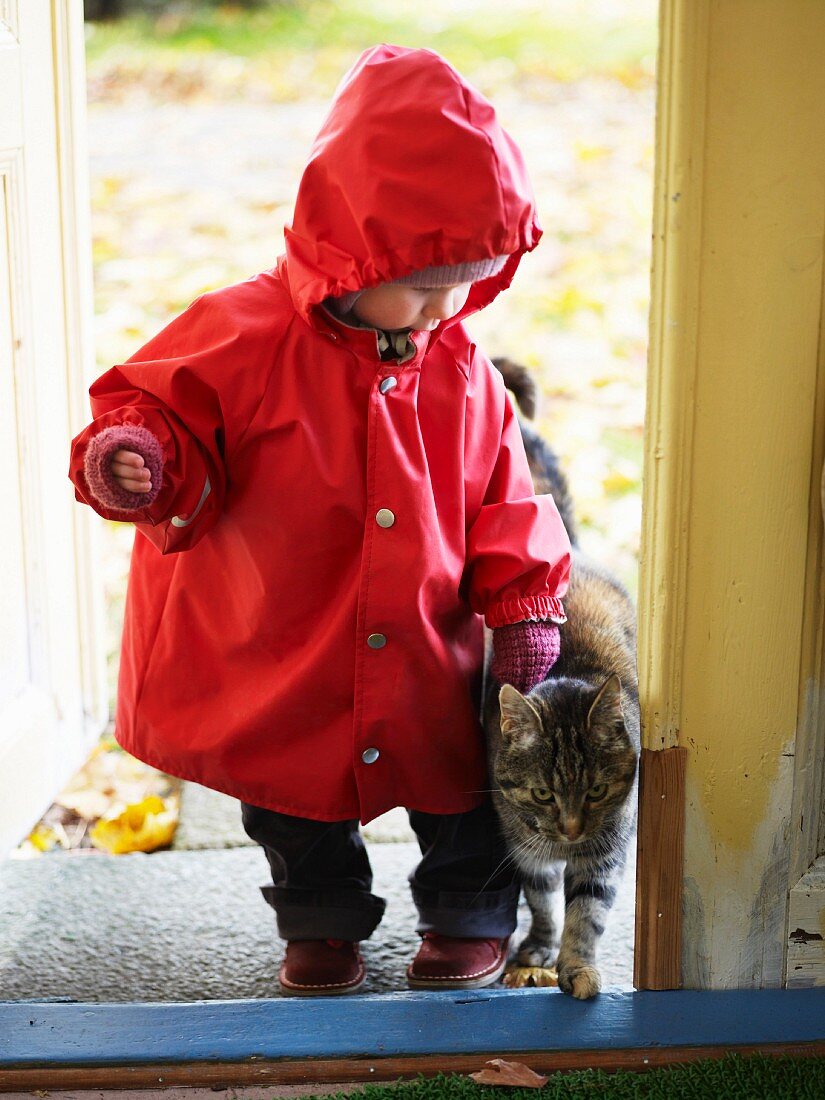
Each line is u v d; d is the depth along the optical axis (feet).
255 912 7.80
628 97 24.90
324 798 6.52
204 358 5.86
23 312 7.44
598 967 7.20
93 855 8.41
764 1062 6.07
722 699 6.20
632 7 30.32
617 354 16.33
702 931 6.49
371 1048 6.12
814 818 6.43
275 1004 6.38
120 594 11.82
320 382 6.07
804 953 6.55
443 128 5.34
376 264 5.41
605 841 6.91
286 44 28.45
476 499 6.57
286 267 6.07
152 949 7.43
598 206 20.35
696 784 6.30
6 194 7.20
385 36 28.84
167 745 6.66
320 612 6.40
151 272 18.12
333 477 6.11
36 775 7.82
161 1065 6.04
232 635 6.49
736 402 5.82
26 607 7.74
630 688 7.55
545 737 6.74
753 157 5.52
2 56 7.04
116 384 6.01
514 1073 5.98
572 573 8.19
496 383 6.67
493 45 27.89
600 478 13.55
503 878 7.23
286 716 6.42
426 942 7.21
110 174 21.76
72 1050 6.07
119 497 5.51
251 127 24.18
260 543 6.26
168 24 29.27
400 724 6.46
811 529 5.99
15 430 7.45
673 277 5.58
